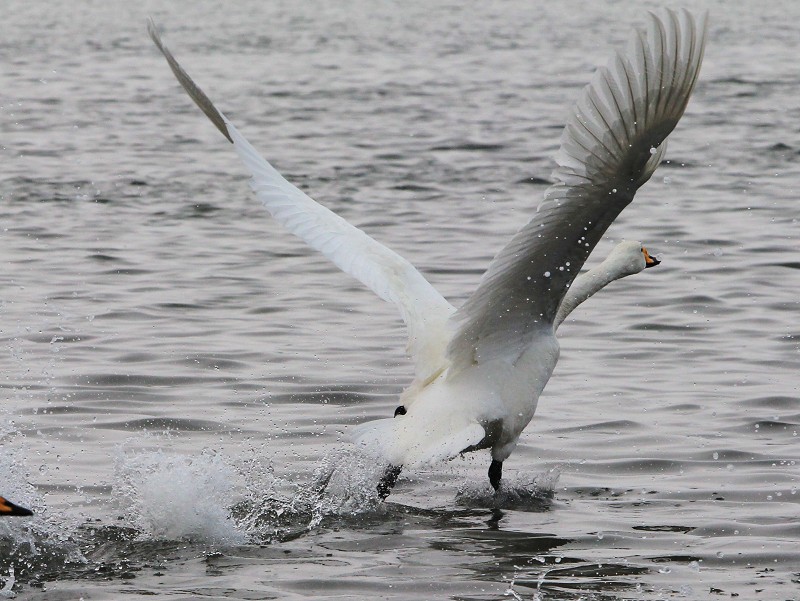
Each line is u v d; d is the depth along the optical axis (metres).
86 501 9.84
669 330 16.12
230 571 8.37
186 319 16.53
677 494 10.20
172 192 26.80
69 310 16.89
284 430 11.95
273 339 15.57
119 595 7.86
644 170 8.67
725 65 50.28
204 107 10.12
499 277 9.55
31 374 13.70
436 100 42.22
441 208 25.14
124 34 64.06
